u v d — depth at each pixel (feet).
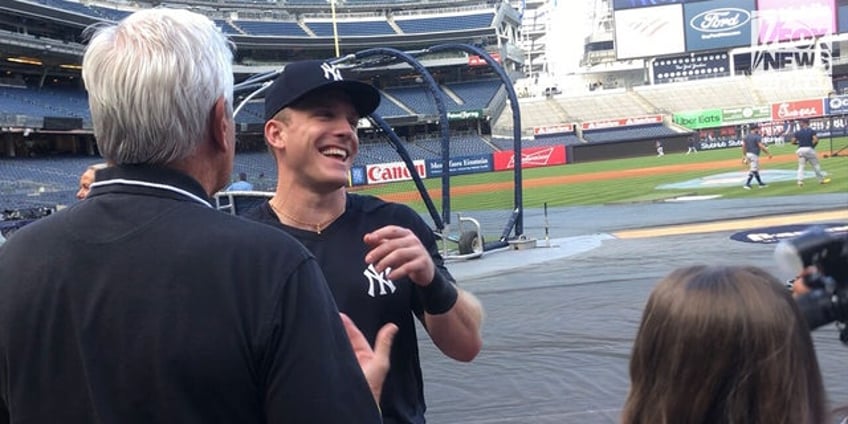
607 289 21.77
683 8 152.76
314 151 6.77
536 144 147.54
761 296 3.73
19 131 102.32
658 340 3.91
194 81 4.17
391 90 161.79
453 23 165.78
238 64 149.79
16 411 3.93
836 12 142.41
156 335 3.71
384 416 6.30
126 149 4.11
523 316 19.13
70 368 3.81
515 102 34.88
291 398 3.74
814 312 3.94
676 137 141.69
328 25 161.07
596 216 48.01
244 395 3.79
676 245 30.09
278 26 155.22
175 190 4.12
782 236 29.22
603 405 12.09
